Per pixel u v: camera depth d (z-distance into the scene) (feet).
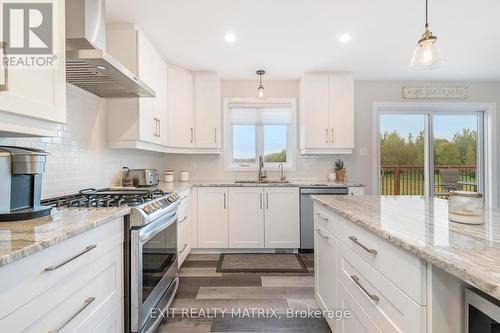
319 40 9.18
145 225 5.22
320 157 13.46
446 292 2.74
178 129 11.32
